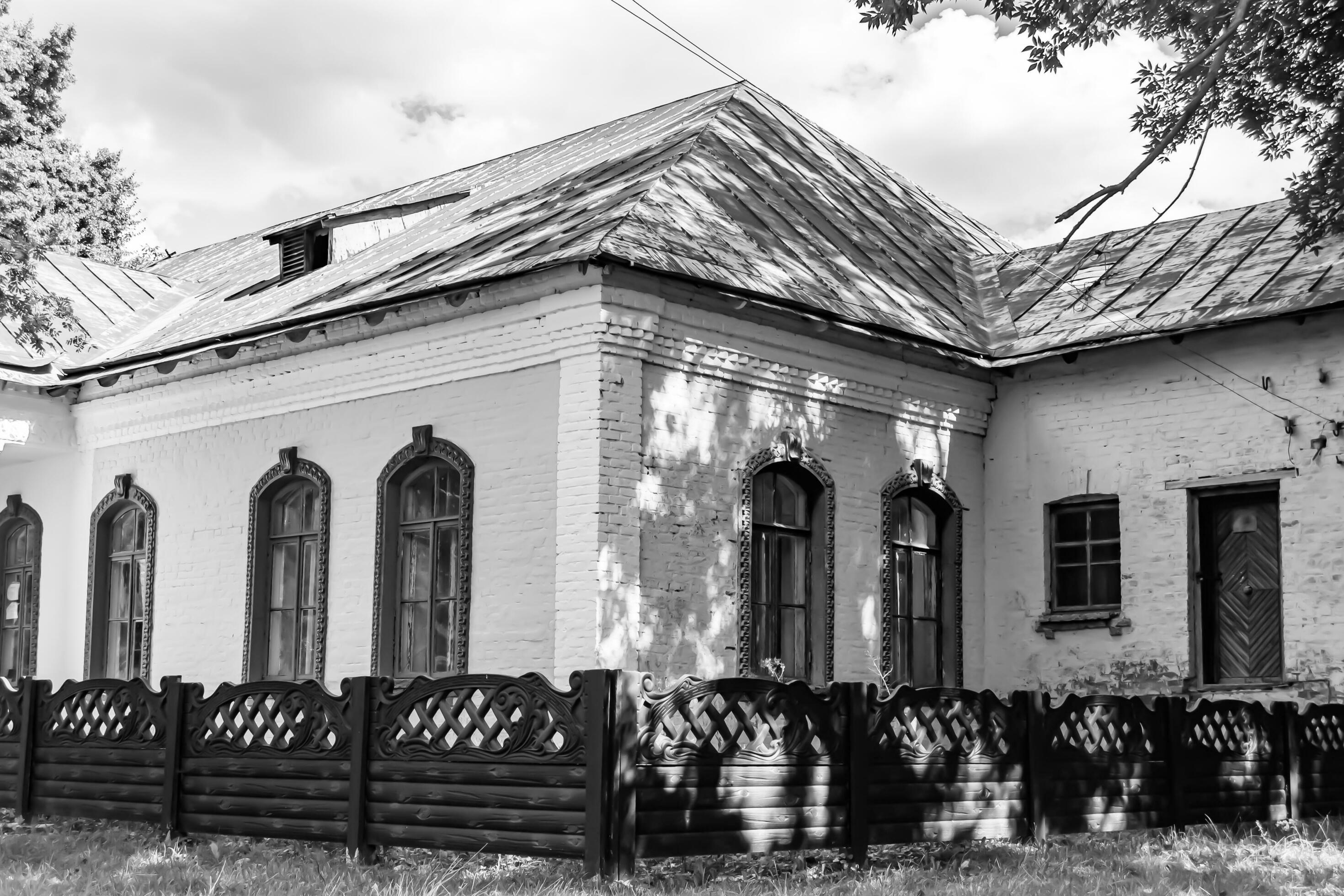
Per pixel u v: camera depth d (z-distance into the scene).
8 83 28.08
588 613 12.40
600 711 8.05
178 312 20.66
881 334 14.41
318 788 9.43
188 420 16.69
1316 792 12.68
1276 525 14.62
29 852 9.77
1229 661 14.77
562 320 12.88
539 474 13.04
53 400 17.89
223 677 15.77
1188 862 9.86
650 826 8.14
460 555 13.59
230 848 9.85
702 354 13.37
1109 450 15.53
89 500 17.81
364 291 14.99
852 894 8.30
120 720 10.88
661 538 12.94
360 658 14.41
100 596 17.53
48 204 22.67
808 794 8.88
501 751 8.51
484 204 18.03
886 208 18.50
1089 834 10.68
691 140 16.59
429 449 14.00
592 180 16.52
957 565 15.95
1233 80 13.59
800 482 14.52
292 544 15.58
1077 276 17.31
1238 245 16.56
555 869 8.70
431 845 8.75
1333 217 13.58
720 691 8.53
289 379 15.51
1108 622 15.27
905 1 12.55
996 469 16.33
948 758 9.70
